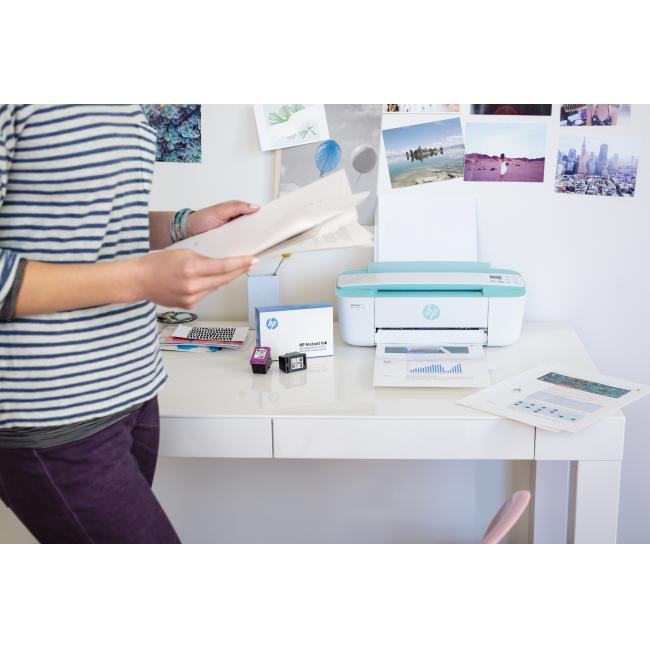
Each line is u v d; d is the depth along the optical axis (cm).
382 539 214
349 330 178
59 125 100
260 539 216
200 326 199
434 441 142
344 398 150
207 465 211
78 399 108
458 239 191
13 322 103
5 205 102
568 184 191
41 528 119
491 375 161
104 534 119
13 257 98
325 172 194
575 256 196
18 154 99
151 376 119
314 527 214
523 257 197
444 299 174
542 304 200
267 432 144
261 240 112
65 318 105
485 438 142
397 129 191
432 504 210
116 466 117
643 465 207
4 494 120
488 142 190
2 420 108
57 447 111
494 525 96
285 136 193
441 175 193
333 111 191
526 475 207
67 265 100
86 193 103
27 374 105
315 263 201
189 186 198
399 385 155
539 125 189
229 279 104
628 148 189
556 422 136
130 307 113
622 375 203
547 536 209
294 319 172
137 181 111
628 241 194
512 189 192
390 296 175
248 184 197
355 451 144
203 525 216
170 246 130
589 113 188
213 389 157
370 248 199
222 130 194
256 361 164
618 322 199
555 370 162
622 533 212
